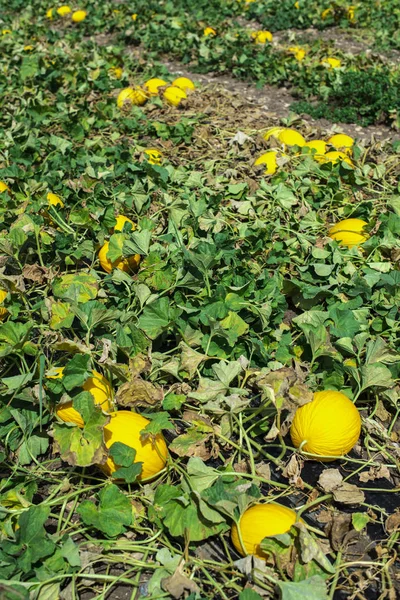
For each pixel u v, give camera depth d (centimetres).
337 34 670
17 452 202
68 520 184
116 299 240
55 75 492
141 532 182
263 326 227
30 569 162
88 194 304
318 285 253
